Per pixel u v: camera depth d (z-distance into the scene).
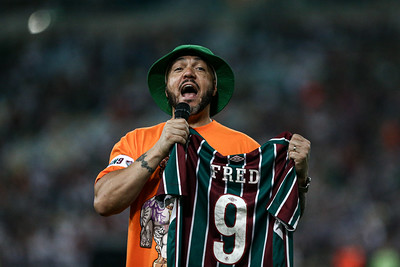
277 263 9.63
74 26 90.38
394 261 44.72
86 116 76.19
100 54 86.62
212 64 11.60
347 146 64.38
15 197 60.84
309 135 67.19
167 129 9.97
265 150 10.17
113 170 10.47
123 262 25.45
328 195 56.06
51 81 83.44
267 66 78.81
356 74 77.12
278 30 84.38
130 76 82.81
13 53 90.25
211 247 9.68
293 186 9.91
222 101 11.98
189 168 9.99
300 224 52.78
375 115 69.88
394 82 75.56
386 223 52.03
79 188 61.59
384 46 81.50
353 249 46.03
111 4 91.50
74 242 51.28
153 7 90.69
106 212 10.00
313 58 79.50
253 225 9.80
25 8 93.25
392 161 61.25
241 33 84.62
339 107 70.69
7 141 73.88
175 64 11.26
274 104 72.12
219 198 9.83
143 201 10.38
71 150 68.19
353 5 85.31
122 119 72.94
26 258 51.19
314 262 49.28
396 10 84.00
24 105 79.50
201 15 88.06
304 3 86.25
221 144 10.95
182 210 9.72
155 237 10.12
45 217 56.88
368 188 57.03
